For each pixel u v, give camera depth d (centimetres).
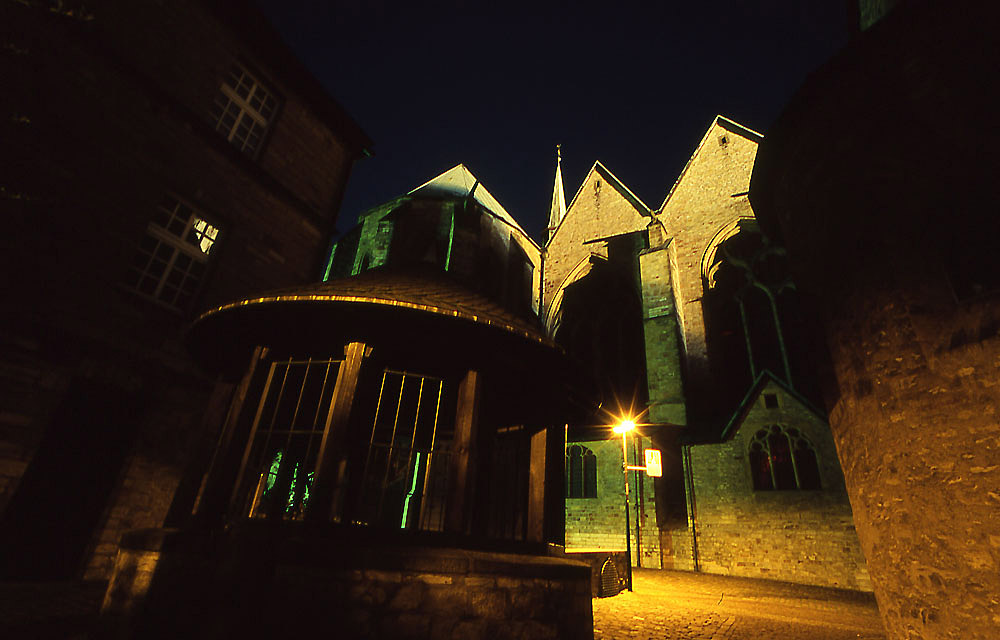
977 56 554
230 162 954
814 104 750
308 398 815
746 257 2167
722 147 2377
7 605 515
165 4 864
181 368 827
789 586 1305
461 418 524
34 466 663
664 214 2430
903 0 691
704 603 945
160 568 442
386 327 531
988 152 521
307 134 1145
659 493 1717
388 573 399
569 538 1816
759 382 1661
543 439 595
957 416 502
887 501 578
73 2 730
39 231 671
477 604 412
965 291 523
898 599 550
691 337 2106
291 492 820
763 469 1566
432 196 2541
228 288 925
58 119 704
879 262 621
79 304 708
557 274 2800
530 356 587
